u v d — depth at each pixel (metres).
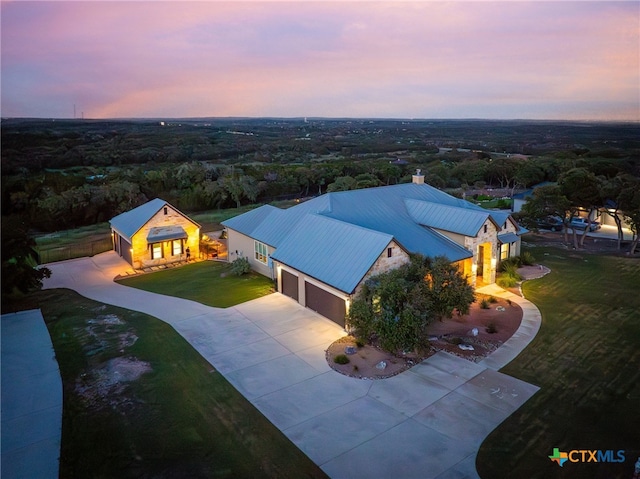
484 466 13.50
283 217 32.69
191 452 14.18
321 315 24.81
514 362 19.58
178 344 21.62
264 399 17.05
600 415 15.90
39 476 13.18
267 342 21.75
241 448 14.36
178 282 31.61
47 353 20.78
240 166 84.81
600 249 38.34
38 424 15.56
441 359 19.89
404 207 32.72
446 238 29.48
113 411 16.30
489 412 16.12
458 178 86.94
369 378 18.45
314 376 18.66
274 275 30.80
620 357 19.91
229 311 25.72
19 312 26.05
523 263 33.47
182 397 17.20
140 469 13.45
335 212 29.97
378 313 20.83
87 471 13.38
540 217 39.66
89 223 56.00
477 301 26.53
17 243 26.98
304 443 14.59
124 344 21.66
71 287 31.16
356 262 23.31
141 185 63.22
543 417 15.80
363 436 14.91
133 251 34.97
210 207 65.81
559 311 25.02
